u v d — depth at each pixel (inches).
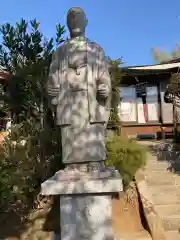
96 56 134.3
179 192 257.3
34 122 223.6
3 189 197.6
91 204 126.3
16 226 204.8
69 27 139.8
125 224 213.0
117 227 207.6
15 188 203.9
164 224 215.2
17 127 215.6
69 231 126.6
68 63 133.9
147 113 627.8
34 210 216.4
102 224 125.6
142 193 232.8
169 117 615.8
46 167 213.0
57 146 218.4
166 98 526.9
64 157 132.0
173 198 247.9
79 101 131.7
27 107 232.4
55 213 210.2
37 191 213.9
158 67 609.9
